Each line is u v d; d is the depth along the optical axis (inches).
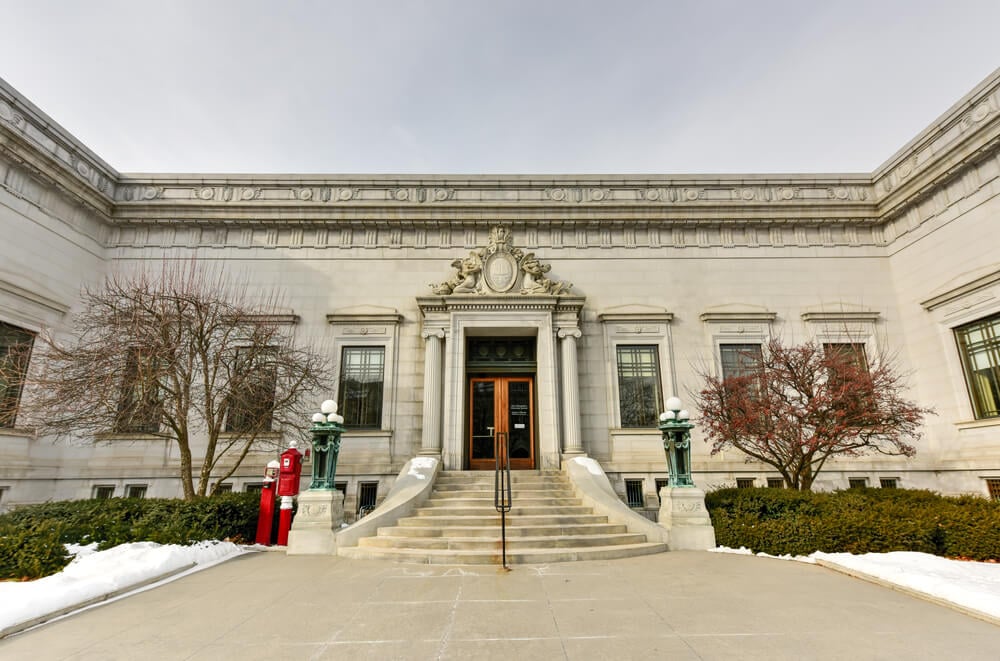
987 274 542.6
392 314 655.8
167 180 682.8
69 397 442.0
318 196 693.9
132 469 598.2
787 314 669.9
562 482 535.2
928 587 254.8
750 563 352.8
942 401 604.1
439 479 537.0
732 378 522.6
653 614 234.2
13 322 531.8
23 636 211.5
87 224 636.7
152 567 307.6
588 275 682.2
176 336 482.6
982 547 319.3
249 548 415.5
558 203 684.1
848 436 454.9
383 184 699.4
